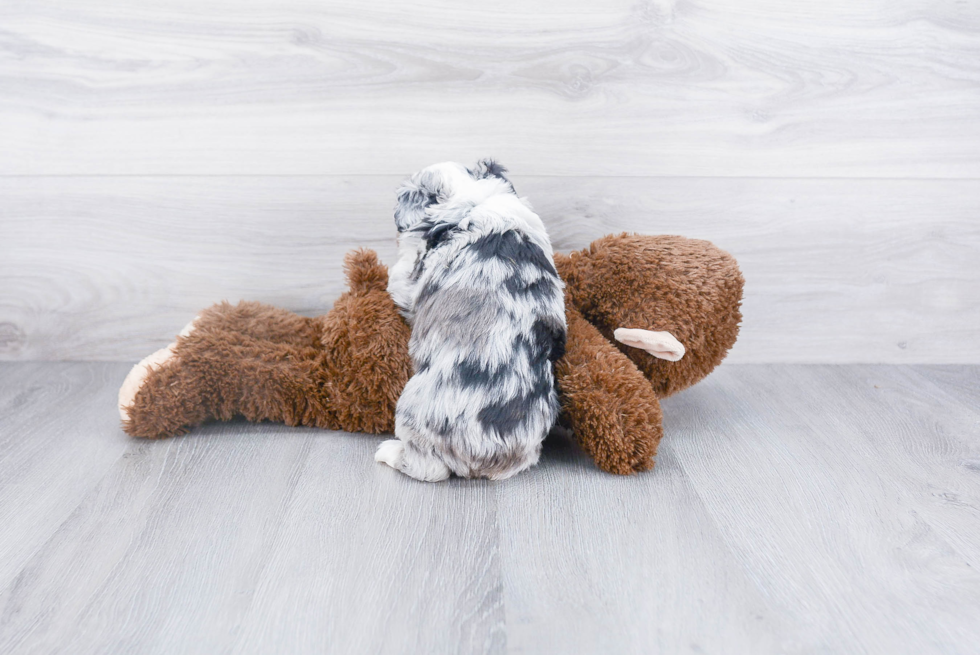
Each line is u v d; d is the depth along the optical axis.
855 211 2.06
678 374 1.76
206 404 1.72
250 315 1.82
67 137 1.92
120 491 1.48
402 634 1.11
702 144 1.98
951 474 1.60
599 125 1.96
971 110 1.98
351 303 1.73
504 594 1.20
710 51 1.91
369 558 1.28
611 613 1.16
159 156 1.95
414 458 1.51
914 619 1.16
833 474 1.59
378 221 2.02
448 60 1.89
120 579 1.22
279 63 1.88
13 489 1.48
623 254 1.78
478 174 1.65
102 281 2.06
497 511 1.43
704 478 1.57
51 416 1.80
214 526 1.36
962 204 2.06
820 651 1.09
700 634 1.12
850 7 1.88
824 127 1.98
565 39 1.88
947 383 2.09
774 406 1.93
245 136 1.94
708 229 2.06
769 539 1.36
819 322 2.17
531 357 1.48
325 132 1.94
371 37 1.86
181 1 1.82
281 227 2.02
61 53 1.86
